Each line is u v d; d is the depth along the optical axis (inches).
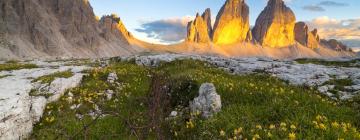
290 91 597.3
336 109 479.5
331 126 404.8
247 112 471.8
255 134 393.4
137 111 606.2
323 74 895.1
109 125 534.9
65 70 958.4
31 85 695.1
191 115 514.6
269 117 453.7
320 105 485.1
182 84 686.5
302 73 931.3
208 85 578.2
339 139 361.7
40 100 602.2
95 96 690.2
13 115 491.5
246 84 633.0
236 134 402.3
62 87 709.3
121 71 936.9
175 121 510.0
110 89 759.7
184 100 629.9
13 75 863.7
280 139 372.8
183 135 461.4
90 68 1015.0
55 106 619.8
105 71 906.7
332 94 701.9
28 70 992.2
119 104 659.4
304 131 390.9
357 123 444.8
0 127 457.4
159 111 448.8
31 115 549.6
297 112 449.4
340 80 812.0
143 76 929.5
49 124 546.0
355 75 855.7
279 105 481.7
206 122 454.6
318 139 366.9
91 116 583.8
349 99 639.1
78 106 627.8
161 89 498.6
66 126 516.1
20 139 491.8
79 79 815.7
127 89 771.4
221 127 436.1
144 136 422.9
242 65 1126.4
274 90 581.0
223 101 557.3
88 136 486.0
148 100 454.9
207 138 419.8
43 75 846.5
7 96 573.6
